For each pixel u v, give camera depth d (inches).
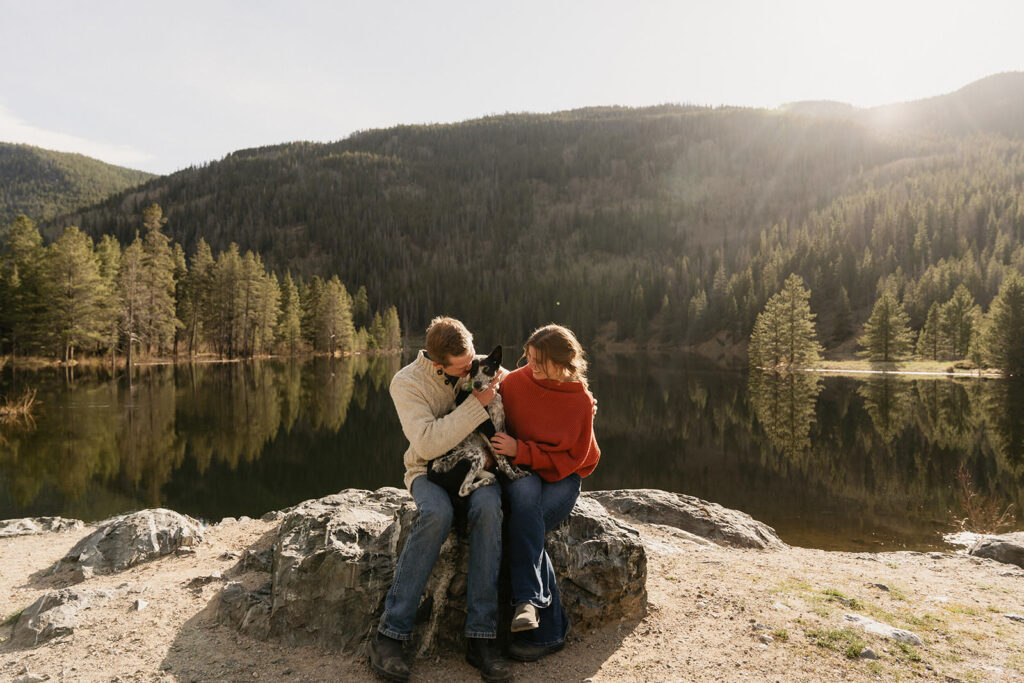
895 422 1056.8
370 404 1210.0
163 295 1942.7
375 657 120.5
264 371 1948.8
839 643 135.3
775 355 2409.0
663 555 210.4
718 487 606.9
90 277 1688.0
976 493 568.4
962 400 1346.0
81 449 690.8
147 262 1941.4
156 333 1953.7
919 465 716.0
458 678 122.6
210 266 2381.9
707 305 4109.3
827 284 3518.7
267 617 144.6
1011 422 1026.1
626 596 147.1
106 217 6087.6
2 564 234.5
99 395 1157.7
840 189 7234.3
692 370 2507.4
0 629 162.7
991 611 170.1
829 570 209.8
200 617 154.1
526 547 125.2
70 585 199.3
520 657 128.0
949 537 428.8
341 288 3331.7
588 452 139.2
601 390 1674.5
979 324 2160.4
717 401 1396.4
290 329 2778.1
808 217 5851.4
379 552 144.8
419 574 122.1
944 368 2182.6
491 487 126.5
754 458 765.3
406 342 4630.9
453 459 126.3
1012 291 1873.8
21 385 1282.0
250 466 652.1
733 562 210.4
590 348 4266.7
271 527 258.1
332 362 2650.1
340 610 138.5
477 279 6156.5
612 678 121.1
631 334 4463.6
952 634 145.9
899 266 3590.1
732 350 3604.8
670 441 895.1
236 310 2428.6
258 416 991.6
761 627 143.5
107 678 124.2
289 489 562.3
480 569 123.3
